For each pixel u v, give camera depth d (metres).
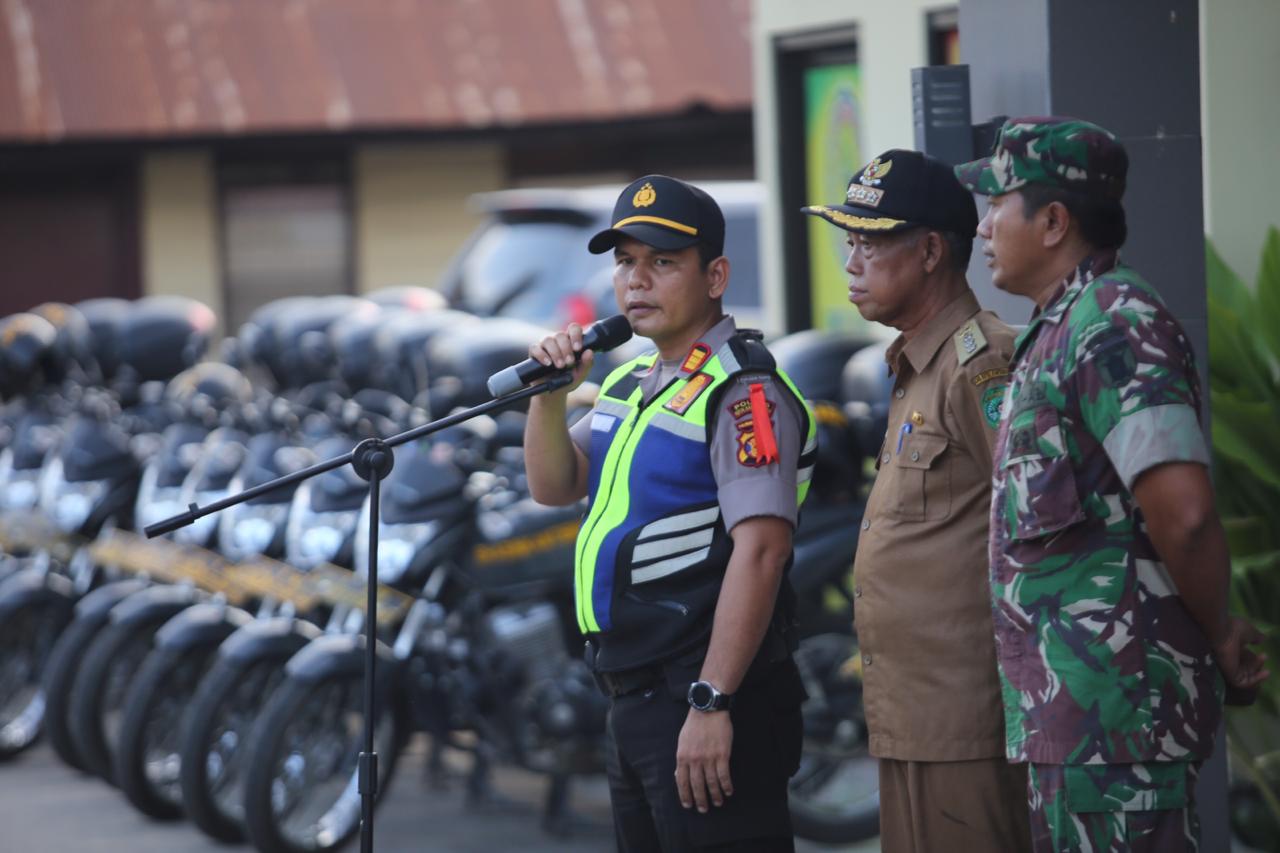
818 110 24.23
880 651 10.36
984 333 10.13
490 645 16.94
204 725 17.09
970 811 10.09
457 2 43.28
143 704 18.20
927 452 10.18
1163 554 8.72
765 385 10.38
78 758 20.08
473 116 41.16
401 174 43.25
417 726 17.45
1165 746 8.88
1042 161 9.16
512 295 30.73
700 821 10.34
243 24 41.97
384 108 40.97
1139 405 8.63
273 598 17.91
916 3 21.23
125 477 21.50
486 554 16.83
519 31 42.94
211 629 18.45
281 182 42.75
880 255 10.33
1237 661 9.12
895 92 21.75
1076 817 8.98
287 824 16.97
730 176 43.72
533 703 16.89
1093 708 8.89
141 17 41.62
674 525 10.36
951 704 10.07
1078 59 11.97
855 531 16.66
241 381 20.81
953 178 10.40
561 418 11.05
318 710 16.84
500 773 20.59
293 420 19.30
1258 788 15.14
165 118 39.81
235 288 42.66
